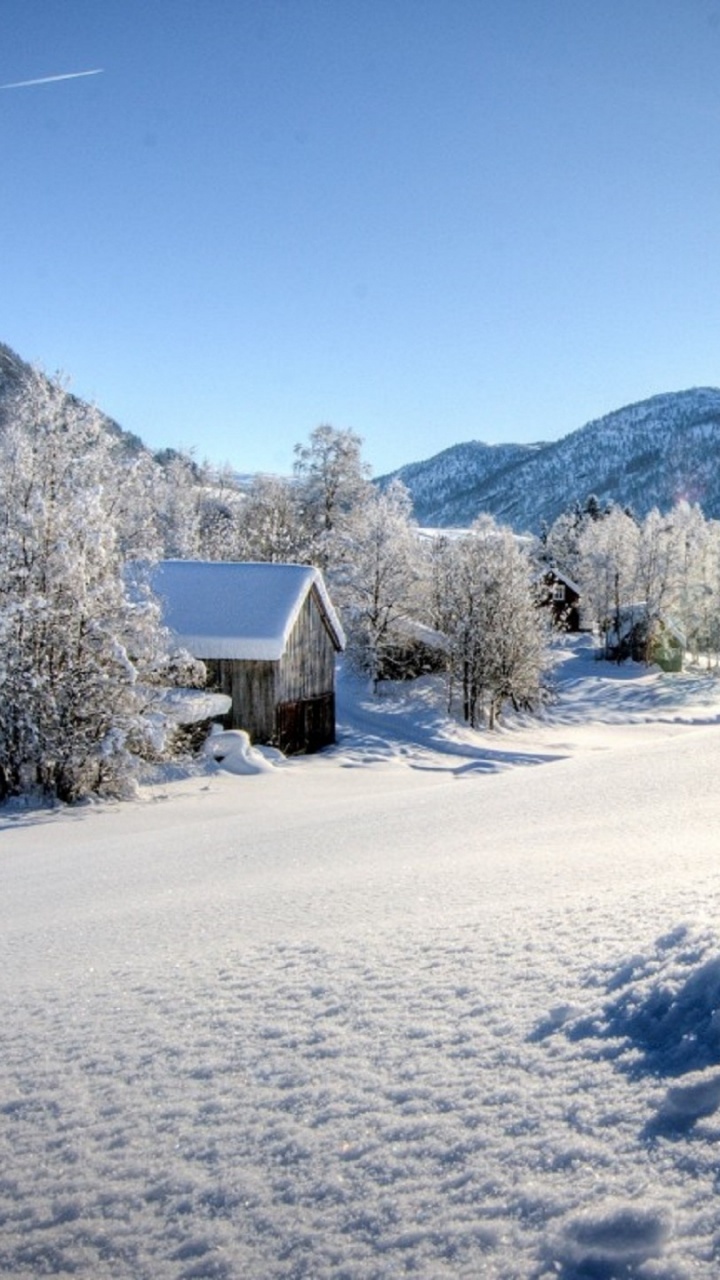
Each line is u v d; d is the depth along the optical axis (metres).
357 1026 3.47
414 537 52.03
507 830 11.05
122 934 6.37
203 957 5.04
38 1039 3.93
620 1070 2.69
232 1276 2.10
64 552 24.42
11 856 16.61
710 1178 2.10
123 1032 3.85
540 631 47.62
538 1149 2.38
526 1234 2.06
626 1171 2.21
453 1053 3.07
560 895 5.52
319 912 6.11
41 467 25.61
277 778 30.47
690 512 93.25
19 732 25.11
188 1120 2.90
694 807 11.56
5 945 6.64
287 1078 3.10
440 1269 2.00
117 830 20.72
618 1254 1.92
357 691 48.88
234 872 9.91
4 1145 2.91
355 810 16.89
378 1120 2.70
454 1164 2.39
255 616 36.06
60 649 24.95
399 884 7.04
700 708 54.62
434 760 35.81
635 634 77.38
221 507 74.00
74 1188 2.58
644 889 5.21
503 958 4.03
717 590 79.44
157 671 26.72
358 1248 2.12
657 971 3.27
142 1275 2.15
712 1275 1.79
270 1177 2.49
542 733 44.25
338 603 51.69
